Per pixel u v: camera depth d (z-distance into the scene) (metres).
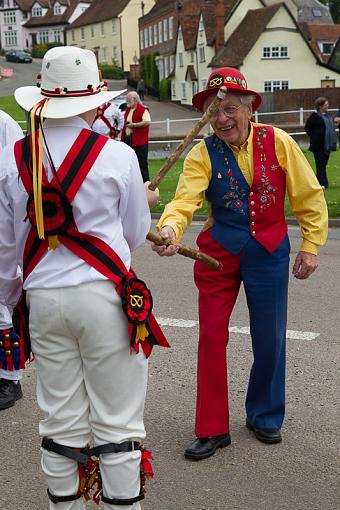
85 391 3.04
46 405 3.04
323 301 7.14
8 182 2.96
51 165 2.88
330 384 5.09
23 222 2.99
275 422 4.29
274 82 50.62
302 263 4.12
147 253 9.59
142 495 3.08
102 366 2.94
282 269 4.08
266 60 50.38
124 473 2.98
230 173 3.97
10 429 4.57
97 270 2.88
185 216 3.93
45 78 2.96
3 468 4.10
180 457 4.16
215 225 4.09
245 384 5.11
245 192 3.98
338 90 40.25
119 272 2.93
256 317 4.12
